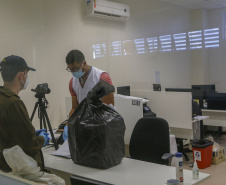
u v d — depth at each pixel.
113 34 2.12
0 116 1.37
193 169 1.36
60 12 2.15
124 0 2.03
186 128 1.52
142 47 1.96
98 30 2.18
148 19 1.92
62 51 2.13
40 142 1.49
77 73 1.87
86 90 1.93
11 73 1.44
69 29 2.17
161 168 1.49
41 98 1.90
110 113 1.62
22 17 1.97
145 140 1.72
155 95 1.68
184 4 1.68
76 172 1.52
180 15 1.73
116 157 1.60
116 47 2.11
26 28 1.98
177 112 1.56
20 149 1.38
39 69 1.97
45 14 2.06
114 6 2.06
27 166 1.38
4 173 1.46
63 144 1.89
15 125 1.37
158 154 1.66
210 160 1.38
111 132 1.57
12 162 1.38
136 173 1.45
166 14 1.80
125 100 1.79
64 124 2.01
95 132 1.54
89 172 1.52
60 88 2.05
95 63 2.21
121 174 1.45
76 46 2.22
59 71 2.06
